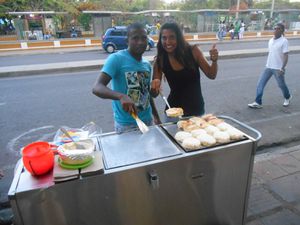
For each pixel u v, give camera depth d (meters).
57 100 5.65
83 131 1.77
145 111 2.10
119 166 1.37
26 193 1.22
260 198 2.35
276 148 3.32
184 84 2.25
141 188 1.42
